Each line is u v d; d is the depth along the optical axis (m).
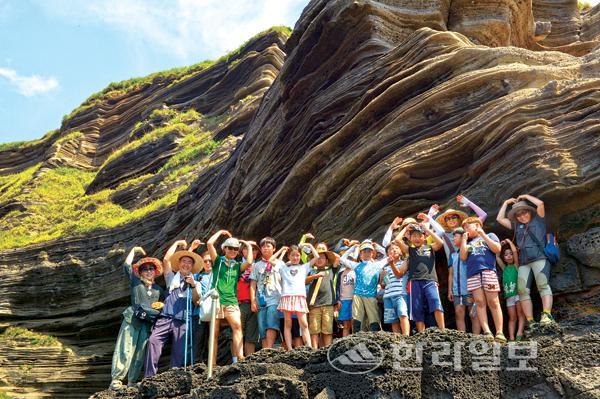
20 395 20.81
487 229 10.80
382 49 14.67
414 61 13.47
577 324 8.72
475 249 9.34
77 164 38.19
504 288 9.72
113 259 22.52
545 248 9.66
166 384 8.66
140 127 35.56
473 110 12.05
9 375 21.27
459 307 9.61
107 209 28.44
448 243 10.09
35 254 24.48
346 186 13.39
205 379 8.50
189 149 29.56
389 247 9.67
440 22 15.86
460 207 11.36
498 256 9.91
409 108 12.75
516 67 12.25
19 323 22.97
